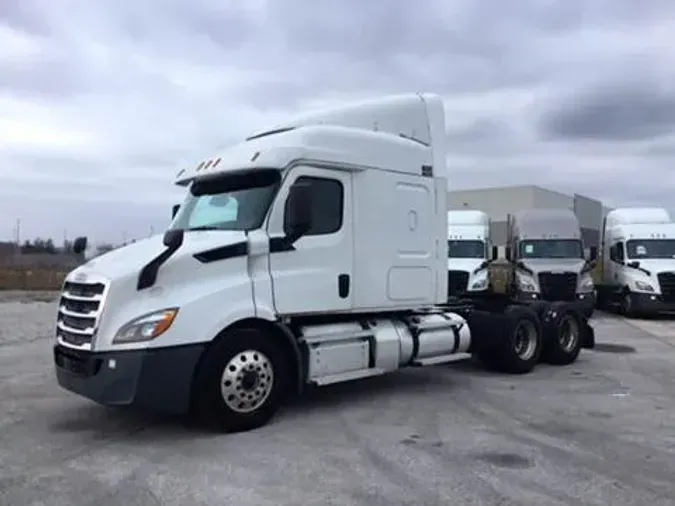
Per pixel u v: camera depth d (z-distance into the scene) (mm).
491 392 8344
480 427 6500
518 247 21062
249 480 4879
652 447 5836
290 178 6836
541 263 20234
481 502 4457
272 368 6570
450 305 9812
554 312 10609
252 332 6406
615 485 4809
